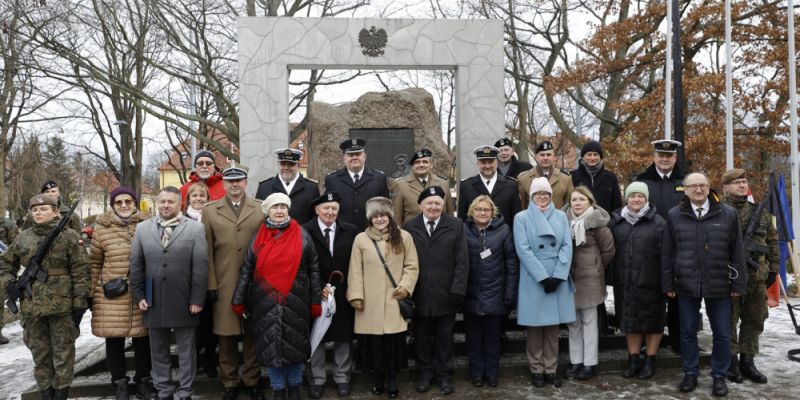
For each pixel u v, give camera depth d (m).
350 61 8.45
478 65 8.63
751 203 5.22
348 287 4.69
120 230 4.68
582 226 5.00
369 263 4.71
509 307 4.91
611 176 6.08
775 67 13.26
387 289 4.67
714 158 12.27
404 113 8.27
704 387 4.91
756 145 12.77
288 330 4.29
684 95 12.05
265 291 4.31
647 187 5.26
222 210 4.77
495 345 4.99
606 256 5.07
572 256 5.04
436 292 4.72
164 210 4.52
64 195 30.80
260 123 8.30
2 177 17.59
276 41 8.34
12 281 4.47
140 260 4.45
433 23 8.58
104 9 14.97
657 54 13.38
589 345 5.10
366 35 8.48
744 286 4.55
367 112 8.27
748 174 13.56
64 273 4.54
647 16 13.05
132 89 14.54
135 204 4.87
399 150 8.23
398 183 5.90
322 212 4.81
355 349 5.59
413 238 4.82
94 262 4.64
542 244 4.81
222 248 4.69
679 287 4.70
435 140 8.36
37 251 4.43
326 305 4.56
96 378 5.21
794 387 4.90
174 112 15.01
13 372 5.95
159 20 14.98
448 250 4.75
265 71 8.32
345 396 4.81
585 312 5.11
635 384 5.00
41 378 4.58
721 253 4.57
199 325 5.03
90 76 14.48
